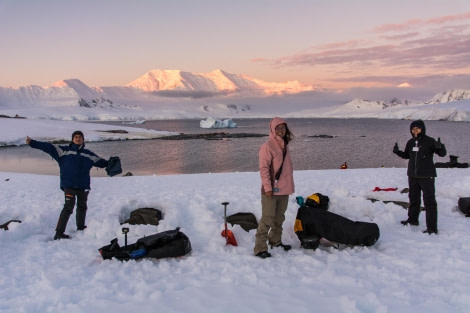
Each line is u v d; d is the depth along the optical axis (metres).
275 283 3.85
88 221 6.64
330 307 3.30
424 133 5.77
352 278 3.87
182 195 8.68
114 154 45.72
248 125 166.88
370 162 37.94
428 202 5.57
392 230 5.82
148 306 3.39
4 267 4.52
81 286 3.88
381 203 7.32
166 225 6.07
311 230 5.07
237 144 59.53
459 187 8.66
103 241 5.61
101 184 12.02
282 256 4.70
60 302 3.49
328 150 49.88
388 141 64.69
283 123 4.70
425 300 3.42
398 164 36.28
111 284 3.90
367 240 4.96
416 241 5.15
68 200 5.84
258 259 4.57
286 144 4.77
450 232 5.51
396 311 3.22
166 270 4.30
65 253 5.03
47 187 11.74
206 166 35.47
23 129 68.12
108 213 7.03
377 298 3.42
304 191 8.84
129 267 4.42
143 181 12.71
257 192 8.89
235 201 7.54
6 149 51.59
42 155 43.94
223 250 4.97
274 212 4.76
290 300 3.45
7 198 9.30
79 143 6.00
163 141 65.75
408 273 4.07
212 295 3.59
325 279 3.91
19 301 3.56
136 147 54.78
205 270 4.26
